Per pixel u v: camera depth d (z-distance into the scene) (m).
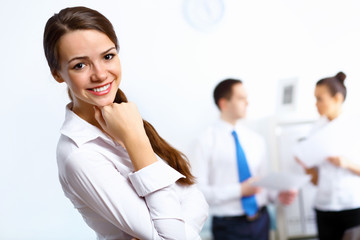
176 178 0.72
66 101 3.10
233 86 2.23
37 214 3.07
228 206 2.12
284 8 3.33
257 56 3.32
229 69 3.31
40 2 3.10
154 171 0.70
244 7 3.32
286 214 2.51
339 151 2.03
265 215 2.17
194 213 0.80
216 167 2.20
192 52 3.29
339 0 3.30
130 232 0.70
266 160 2.37
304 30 3.32
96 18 0.69
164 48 3.26
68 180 0.72
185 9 3.28
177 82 3.27
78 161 0.70
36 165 3.07
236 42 3.32
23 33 3.08
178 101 3.26
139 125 0.72
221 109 2.28
